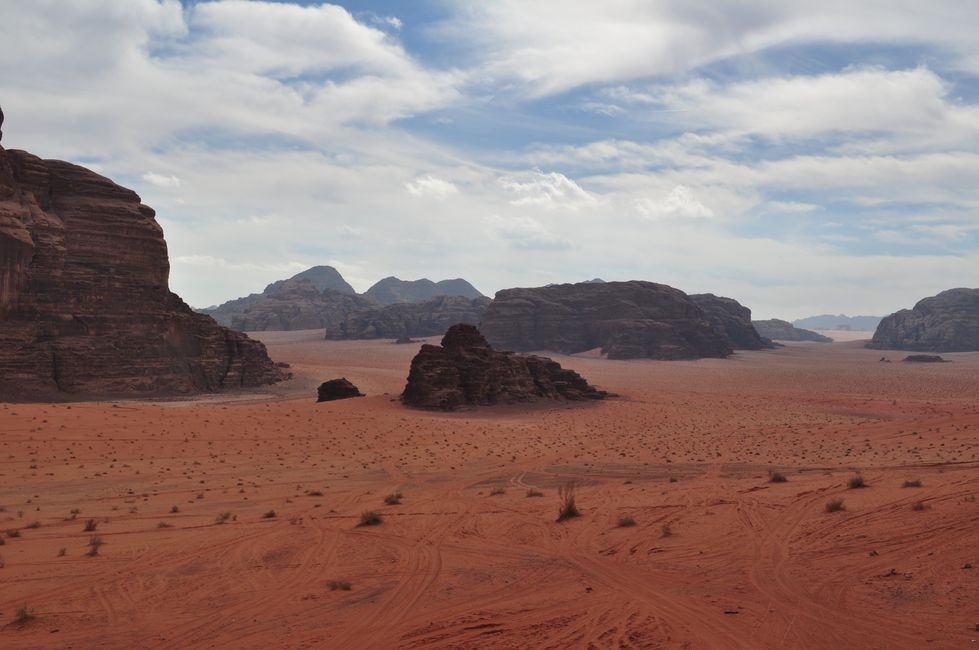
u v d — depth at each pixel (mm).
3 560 26422
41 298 121250
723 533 27141
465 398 115062
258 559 26391
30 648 18047
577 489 42156
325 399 115688
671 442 73688
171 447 62156
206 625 19516
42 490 44281
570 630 18062
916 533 24219
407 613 19984
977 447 51156
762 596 19922
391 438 75875
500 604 20422
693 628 17797
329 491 44219
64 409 72562
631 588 21312
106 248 131500
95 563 25969
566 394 131000
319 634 18594
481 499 39438
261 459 59656
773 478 39375
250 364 161000
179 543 29047
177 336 144500
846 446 61406
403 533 30109
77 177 133125
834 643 16516
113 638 18672
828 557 23078
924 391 174250
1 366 111500
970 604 17844
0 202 119625
